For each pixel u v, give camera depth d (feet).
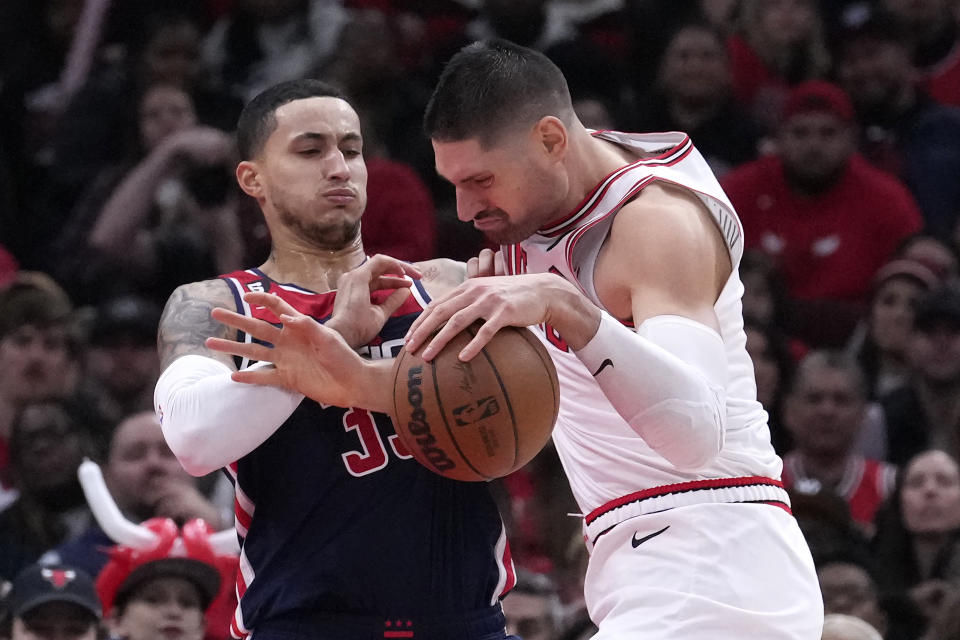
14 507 65.57
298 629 37.70
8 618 53.16
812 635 38.52
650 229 36.65
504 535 39.55
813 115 87.45
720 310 38.65
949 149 96.53
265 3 102.12
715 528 38.09
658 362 34.58
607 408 38.96
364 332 37.19
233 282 39.29
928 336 79.20
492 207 38.06
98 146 96.02
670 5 104.27
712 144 94.84
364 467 37.88
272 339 35.37
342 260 39.91
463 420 33.81
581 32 102.99
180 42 96.27
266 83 100.58
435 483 38.06
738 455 38.65
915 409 78.28
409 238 83.87
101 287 85.76
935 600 62.90
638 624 37.73
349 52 92.79
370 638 37.60
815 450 73.61
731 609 37.40
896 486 69.51
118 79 97.30
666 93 95.30
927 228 93.40
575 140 38.04
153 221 86.84
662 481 38.52
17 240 94.43
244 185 40.24
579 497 40.55
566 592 64.34
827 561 60.90
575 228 38.01
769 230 88.58
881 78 98.07
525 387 34.14
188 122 92.48
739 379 39.17
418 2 104.83
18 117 98.94
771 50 100.37
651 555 38.27
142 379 76.64
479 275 40.29
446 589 38.04
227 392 35.65
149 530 54.29
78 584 52.26
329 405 37.04
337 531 37.65
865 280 87.51
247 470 38.45
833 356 74.64
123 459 65.05
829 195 88.22
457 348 34.06
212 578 54.44
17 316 73.72
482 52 37.86
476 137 37.11
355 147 39.93
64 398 73.26
